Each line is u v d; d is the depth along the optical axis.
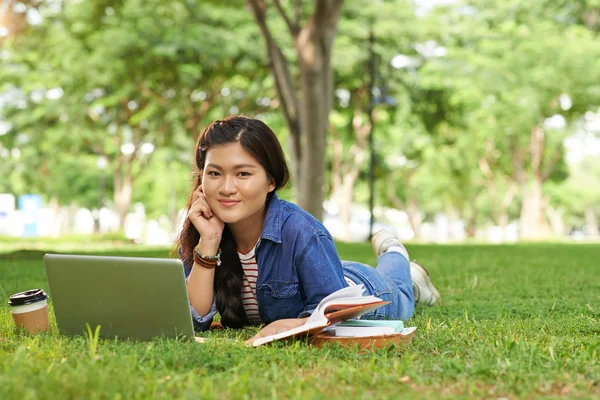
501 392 2.43
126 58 20.08
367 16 23.41
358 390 2.36
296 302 3.53
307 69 12.57
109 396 2.23
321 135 12.95
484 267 9.08
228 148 3.29
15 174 36.75
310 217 3.51
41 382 2.34
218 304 3.65
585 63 26.03
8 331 3.54
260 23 13.52
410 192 47.59
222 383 2.44
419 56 25.81
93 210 50.50
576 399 2.32
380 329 3.20
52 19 21.47
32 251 12.58
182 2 19.91
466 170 39.50
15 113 29.83
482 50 27.48
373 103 21.66
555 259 11.30
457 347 3.07
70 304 3.30
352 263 3.89
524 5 27.95
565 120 29.38
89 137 30.20
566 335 3.56
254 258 3.56
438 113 26.67
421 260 10.76
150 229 61.22
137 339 3.24
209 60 20.16
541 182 33.50
